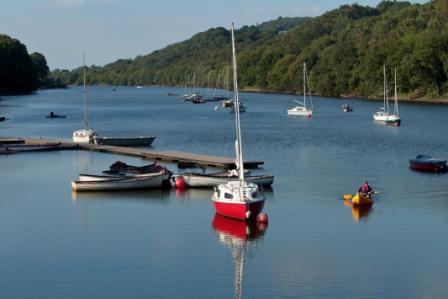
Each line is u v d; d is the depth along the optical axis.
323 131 128.50
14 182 72.44
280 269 43.00
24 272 42.44
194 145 107.31
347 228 52.28
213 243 48.47
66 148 100.25
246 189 54.41
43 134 125.25
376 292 39.22
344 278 41.34
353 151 97.44
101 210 58.56
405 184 69.94
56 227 52.97
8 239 49.62
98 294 38.97
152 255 45.69
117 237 50.06
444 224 53.31
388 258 45.00
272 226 52.94
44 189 68.31
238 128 55.09
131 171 74.62
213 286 40.19
